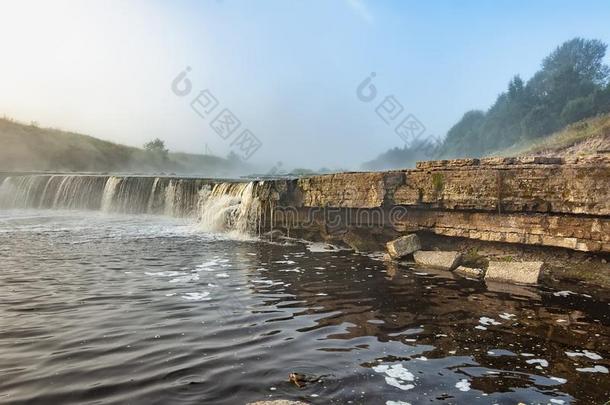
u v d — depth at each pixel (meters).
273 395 3.87
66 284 7.73
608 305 6.93
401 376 4.37
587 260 8.56
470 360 4.81
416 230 11.27
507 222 9.56
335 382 4.18
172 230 15.73
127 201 21.77
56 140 55.69
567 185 8.63
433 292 7.70
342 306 6.78
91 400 3.66
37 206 24.55
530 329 5.83
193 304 6.68
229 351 4.86
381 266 9.97
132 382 4.02
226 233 15.04
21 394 3.72
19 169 46.81
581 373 4.53
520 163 9.63
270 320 6.02
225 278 8.55
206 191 19.39
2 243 12.23
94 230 15.36
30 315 5.95
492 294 7.58
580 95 48.69
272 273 9.10
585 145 24.36
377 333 5.60
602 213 8.16
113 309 6.31
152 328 5.54
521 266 8.58
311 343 5.19
